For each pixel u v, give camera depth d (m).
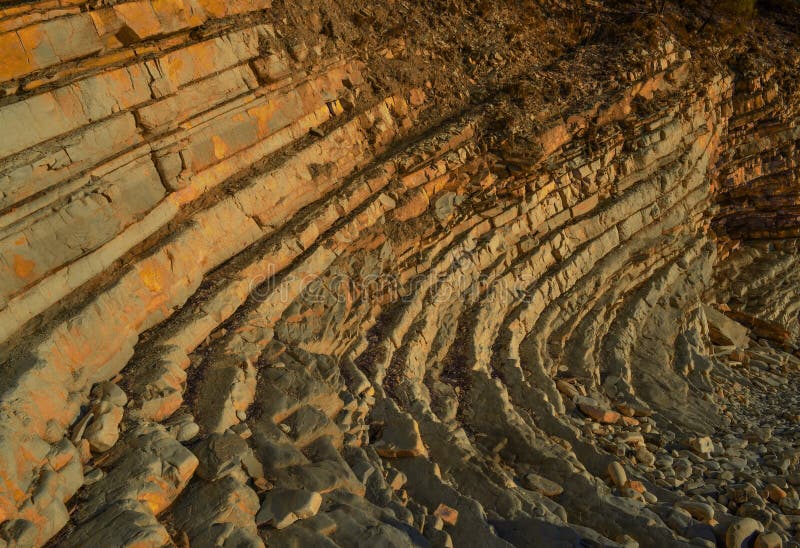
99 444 6.02
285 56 10.86
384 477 7.14
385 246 10.60
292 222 9.95
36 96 7.15
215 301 8.20
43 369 6.05
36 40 7.29
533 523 6.85
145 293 7.68
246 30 10.11
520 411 9.79
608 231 14.29
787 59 19.45
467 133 12.91
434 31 14.95
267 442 6.71
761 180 18.89
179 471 5.94
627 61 16.08
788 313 17.91
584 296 13.30
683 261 15.65
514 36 16.30
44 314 6.75
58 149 7.17
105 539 5.17
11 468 5.23
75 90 7.52
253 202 9.43
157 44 8.75
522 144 13.10
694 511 8.00
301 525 5.91
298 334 8.75
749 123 18.55
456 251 11.63
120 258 7.70
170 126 8.59
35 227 6.76
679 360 13.52
